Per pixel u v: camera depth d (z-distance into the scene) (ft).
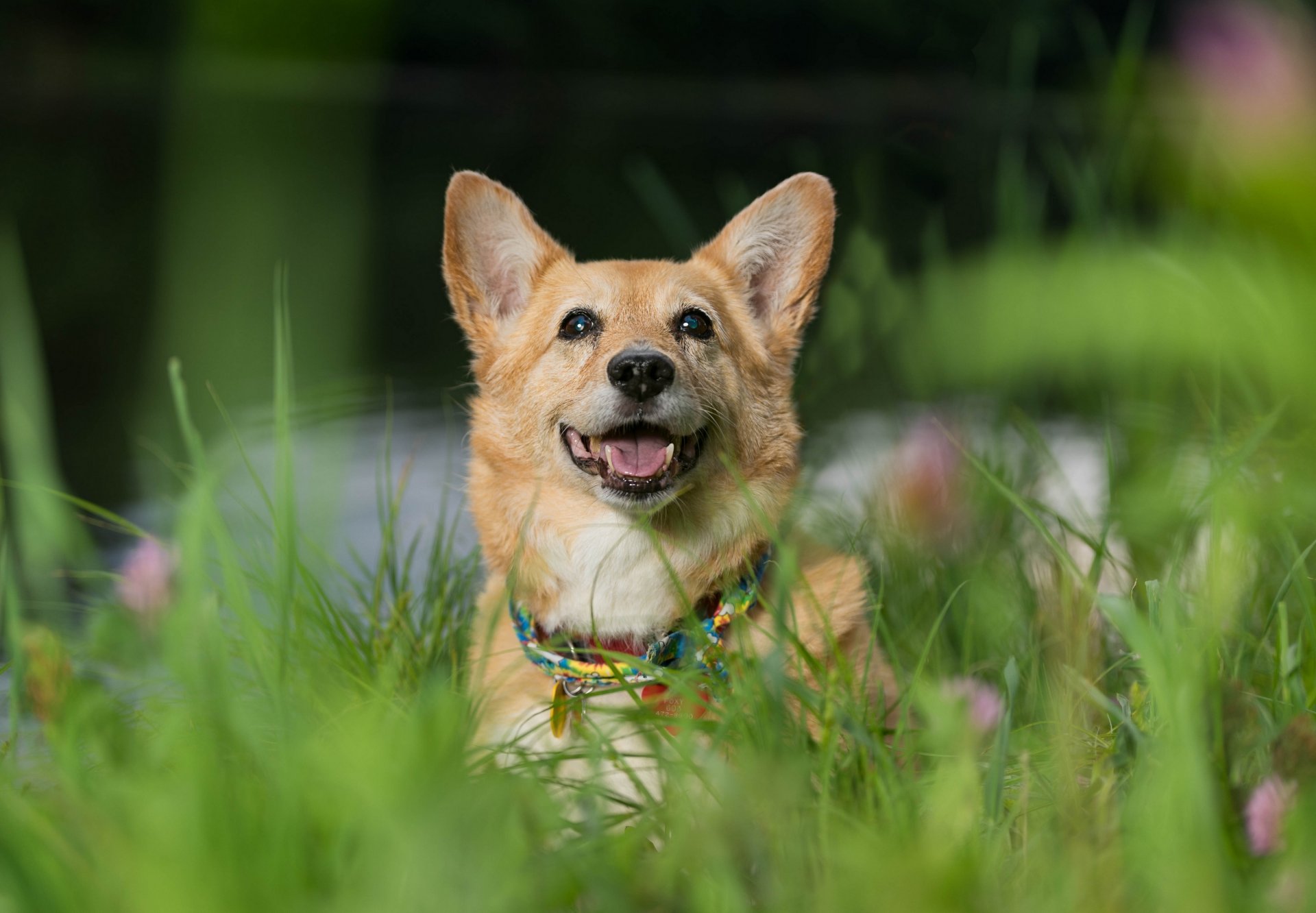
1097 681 7.85
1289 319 3.78
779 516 10.11
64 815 5.59
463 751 6.33
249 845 4.76
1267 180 3.53
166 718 6.76
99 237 35.60
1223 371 10.85
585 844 5.66
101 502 15.10
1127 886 5.01
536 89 92.43
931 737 6.47
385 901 4.40
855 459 15.03
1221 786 5.37
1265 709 6.86
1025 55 13.61
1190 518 8.76
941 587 11.03
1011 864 5.62
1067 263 4.41
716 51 94.17
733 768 6.71
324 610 8.75
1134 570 10.13
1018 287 4.46
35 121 56.49
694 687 8.00
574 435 9.69
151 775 5.89
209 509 6.28
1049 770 6.58
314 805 5.36
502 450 10.17
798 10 92.32
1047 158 13.47
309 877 4.94
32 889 4.58
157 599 7.07
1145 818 5.22
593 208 45.01
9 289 5.92
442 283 35.45
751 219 11.14
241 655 7.29
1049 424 16.28
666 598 9.43
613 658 7.97
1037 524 7.38
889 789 6.13
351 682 8.01
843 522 12.85
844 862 5.17
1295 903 4.73
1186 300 4.04
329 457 3.97
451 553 11.59
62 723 6.55
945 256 14.07
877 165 45.21
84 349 23.80
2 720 8.56
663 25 8.91
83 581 9.83
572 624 9.57
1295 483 8.65
